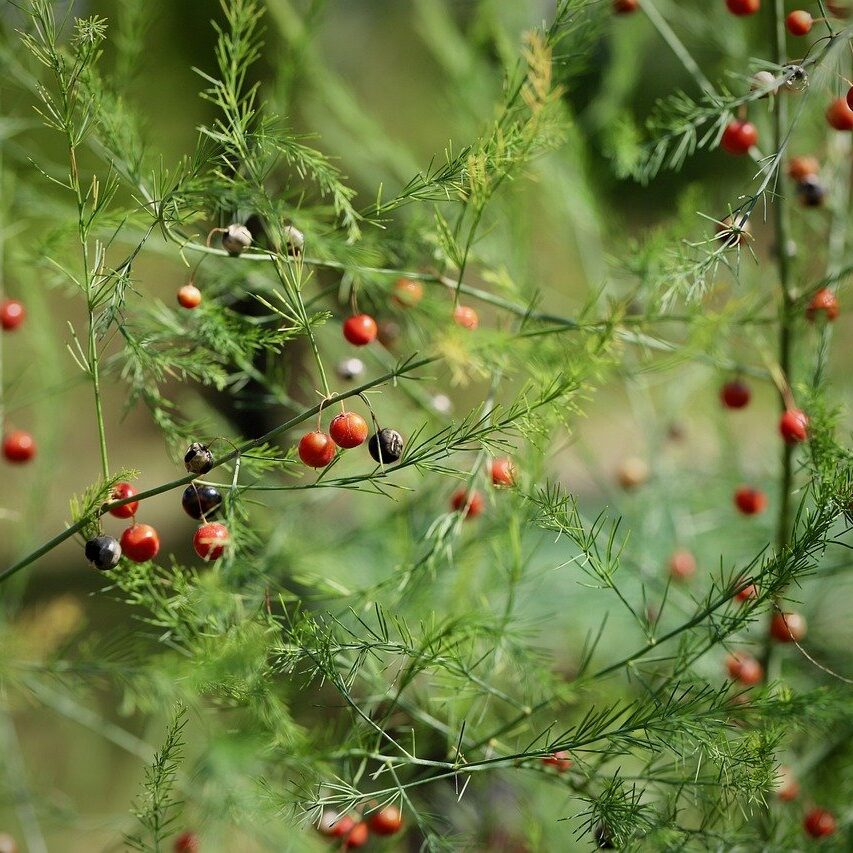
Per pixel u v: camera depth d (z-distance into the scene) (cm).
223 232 57
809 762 64
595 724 56
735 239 55
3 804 68
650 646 57
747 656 64
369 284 63
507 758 56
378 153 70
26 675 62
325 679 57
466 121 70
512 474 59
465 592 63
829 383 61
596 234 72
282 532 67
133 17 62
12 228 65
